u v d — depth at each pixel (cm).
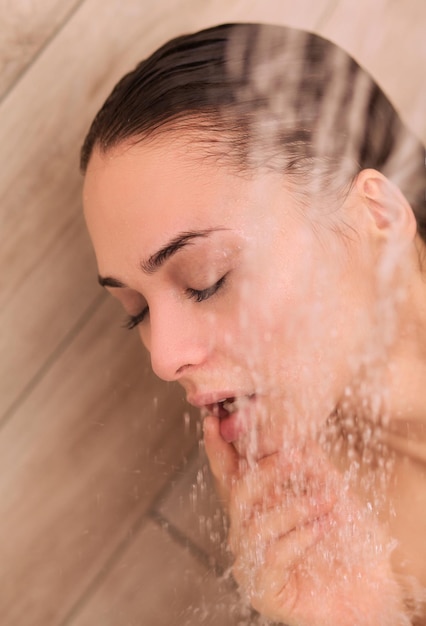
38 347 113
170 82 80
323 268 79
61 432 115
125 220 79
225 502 95
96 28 108
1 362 113
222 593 109
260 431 88
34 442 115
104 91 109
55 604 117
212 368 81
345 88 88
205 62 82
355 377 84
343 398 86
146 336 92
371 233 81
